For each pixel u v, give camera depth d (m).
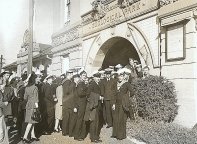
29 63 6.02
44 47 12.21
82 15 12.12
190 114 6.25
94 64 11.38
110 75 7.63
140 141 5.47
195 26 6.26
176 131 5.40
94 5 11.03
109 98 7.25
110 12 10.22
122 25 9.45
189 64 6.38
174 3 6.79
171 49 6.99
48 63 12.39
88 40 11.84
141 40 8.38
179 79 6.69
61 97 6.96
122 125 5.76
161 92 6.46
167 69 7.12
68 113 6.55
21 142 5.80
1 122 3.99
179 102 6.63
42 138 6.16
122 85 5.88
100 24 10.91
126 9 9.18
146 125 6.11
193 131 5.42
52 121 6.78
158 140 4.95
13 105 7.68
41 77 7.31
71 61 12.60
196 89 6.26
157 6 7.58
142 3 8.30
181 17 6.55
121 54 11.65
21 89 6.89
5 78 4.40
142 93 6.59
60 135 6.55
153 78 6.68
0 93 4.13
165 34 7.23
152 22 7.86
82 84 5.99
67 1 13.45
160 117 6.35
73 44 12.57
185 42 6.51
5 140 4.06
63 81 7.02
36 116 5.66
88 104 5.80
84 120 5.72
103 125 7.59
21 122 6.86
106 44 10.72
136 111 6.73
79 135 5.91
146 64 8.02
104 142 5.62
